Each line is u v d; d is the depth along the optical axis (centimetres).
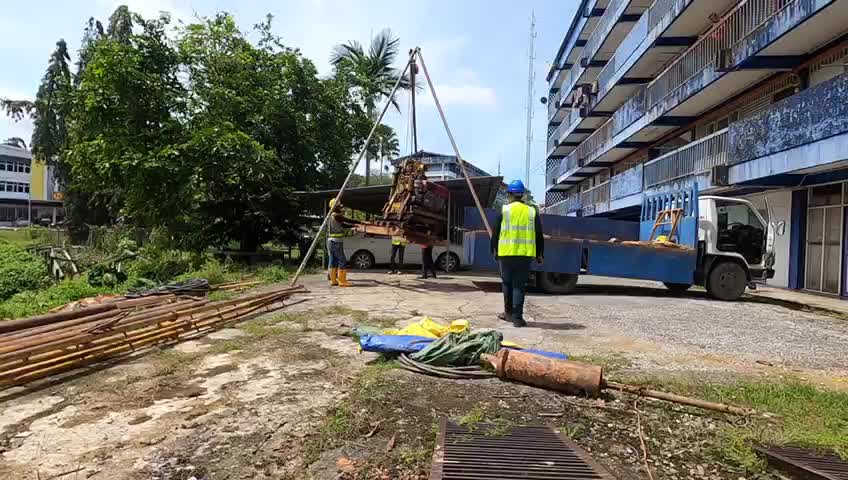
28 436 330
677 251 1082
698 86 1686
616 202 2406
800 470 289
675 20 1834
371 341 516
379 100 2933
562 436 333
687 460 308
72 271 1594
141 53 1641
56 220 6644
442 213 1244
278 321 705
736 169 1430
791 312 927
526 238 679
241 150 1562
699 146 1642
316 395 407
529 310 849
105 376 455
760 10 1385
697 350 584
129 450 312
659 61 2242
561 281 1113
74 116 1705
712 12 1766
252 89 1848
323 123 2061
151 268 1494
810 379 481
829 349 612
